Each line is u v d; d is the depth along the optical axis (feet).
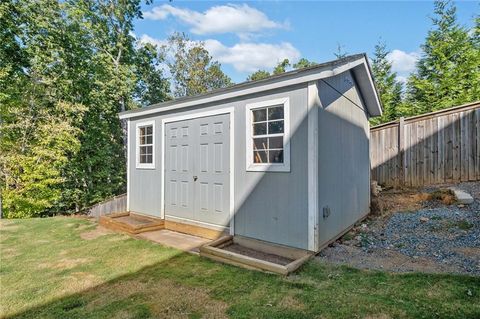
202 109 17.11
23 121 30.71
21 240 17.01
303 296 8.91
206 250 13.12
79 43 39.81
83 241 16.52
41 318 8.12
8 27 30.78
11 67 31.01
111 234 18.13
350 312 7.83
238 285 9.95
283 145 13.35
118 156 45.60
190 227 17.84
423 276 10.02
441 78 38.22
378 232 16.22
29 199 30.86
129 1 46.32
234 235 15.24
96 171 41.29
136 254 13.82
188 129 18.06
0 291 9.88
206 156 16.90
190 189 17.90
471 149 21.80
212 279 10.55
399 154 24.89
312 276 10.51
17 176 30.37
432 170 23.39
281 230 13.35
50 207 35.76
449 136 22.68
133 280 10.64
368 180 21.93
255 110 14.56
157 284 10.22
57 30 36.29
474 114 21.74
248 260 11.66
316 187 12.26
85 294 9.56
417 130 24.09
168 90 60.54
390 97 42.88
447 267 10.87
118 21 45.80
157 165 20.47
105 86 41.55
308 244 12.47
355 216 18.15
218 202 16.24
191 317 7.88
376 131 26.23
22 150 31.14
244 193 14.84
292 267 10.92
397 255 12.57
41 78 34.30
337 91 15.30
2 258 13.58
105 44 44.34
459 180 22.22
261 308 8.25
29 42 33.86
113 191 44.01
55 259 13.30
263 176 14.03
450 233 14.47
